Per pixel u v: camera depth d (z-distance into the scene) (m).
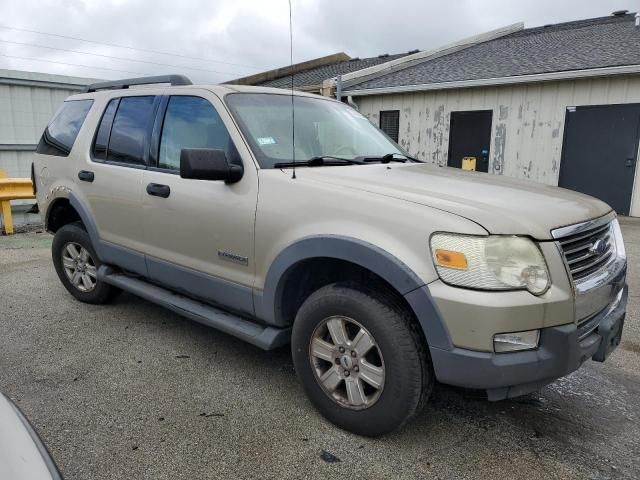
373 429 2.57
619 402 3.09
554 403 3.07
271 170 2.98
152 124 3.73
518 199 2.59
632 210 9.79
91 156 4.23
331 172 2.99
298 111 3.62
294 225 2.73
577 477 2.39
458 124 11.95
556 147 10.55
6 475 1.25
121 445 2.58
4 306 4.66
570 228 2.40
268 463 2.46
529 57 12.22
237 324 3.16
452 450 2.58
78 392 3.10
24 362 3.51
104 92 4.37
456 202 2.44
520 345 2.21
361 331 2.55
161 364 3.49
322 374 2.77
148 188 3.59
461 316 2.20
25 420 1.54
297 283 2.91
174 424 2.77
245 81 20.67
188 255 3.38
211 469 2.41
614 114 9.73
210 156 2.88
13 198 8.05
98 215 4.13
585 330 2.43
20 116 9.77
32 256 6.68
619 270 2.77
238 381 3.26
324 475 2.38
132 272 4.04
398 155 3.84
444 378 2.29
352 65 18.94
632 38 12.01
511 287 2.19
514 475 2.39
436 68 13.52
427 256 2.29
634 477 2.39
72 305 4.68
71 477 2.34
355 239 2.46
